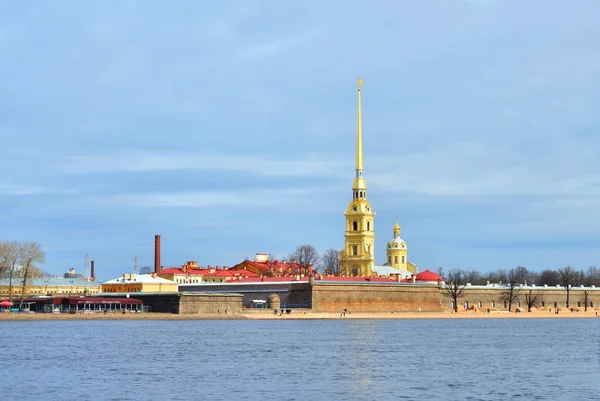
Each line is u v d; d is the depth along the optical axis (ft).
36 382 577.84
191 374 622.95
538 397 526.16
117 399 508.94
